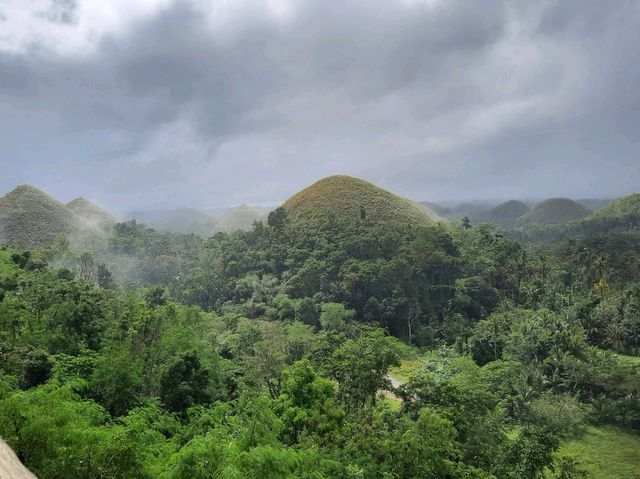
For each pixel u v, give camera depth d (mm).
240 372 46656
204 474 14633
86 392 30859
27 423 15609
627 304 83688
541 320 74188
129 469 15391
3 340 37312
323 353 43500
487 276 104000
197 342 43281
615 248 134250
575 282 102750
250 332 66250
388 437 26953
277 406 28484
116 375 31453
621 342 78938
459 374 56688
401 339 86188
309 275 97000
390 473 23484
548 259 121812
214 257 121875
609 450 47219
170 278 132875
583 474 34469
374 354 36000
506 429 45062
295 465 18047
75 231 160375
